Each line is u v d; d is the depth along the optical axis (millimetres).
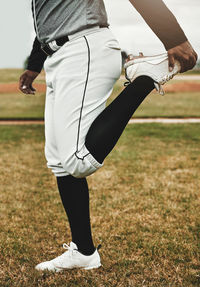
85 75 1693
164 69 1681
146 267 2078
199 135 7047
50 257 2234
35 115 11656
